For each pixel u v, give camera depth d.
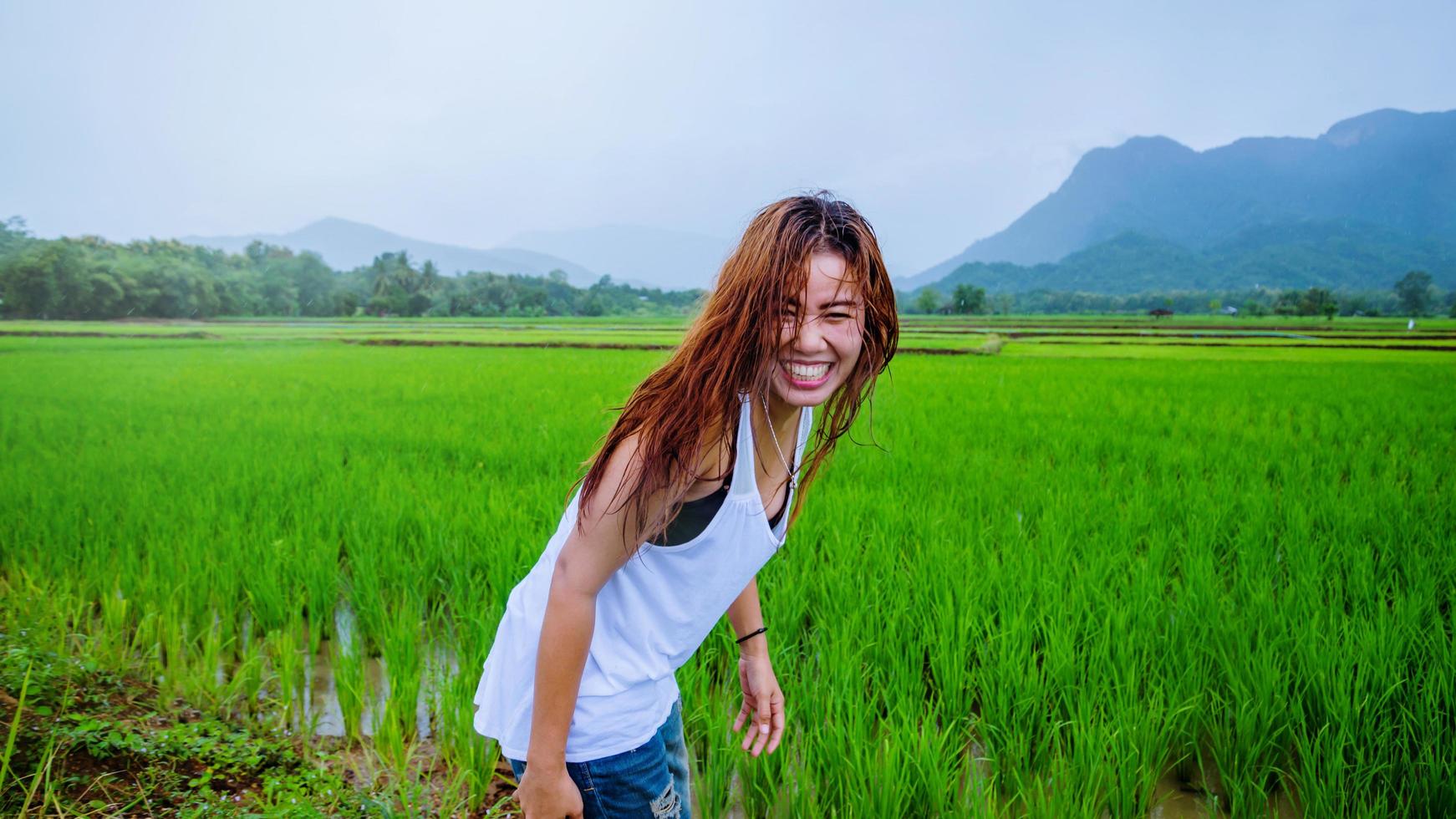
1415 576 4.36
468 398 13.20
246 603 4.35
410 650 3.57
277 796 2.47
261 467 7.17
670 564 1.32
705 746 3.12
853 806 2.65
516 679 1.41
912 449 8.26
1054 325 67.81
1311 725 3.12
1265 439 9.16
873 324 1.26
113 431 9.58
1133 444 8.75
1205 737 3.20
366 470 7.11
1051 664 3.40
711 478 1.22
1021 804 2.86
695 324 1.18
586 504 1.19
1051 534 5.14
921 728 3.06
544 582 1.42
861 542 5.00
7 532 5.31
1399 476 7.09
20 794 2.24
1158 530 5.26
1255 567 4.64
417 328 58.56
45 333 43.12
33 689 2.73
